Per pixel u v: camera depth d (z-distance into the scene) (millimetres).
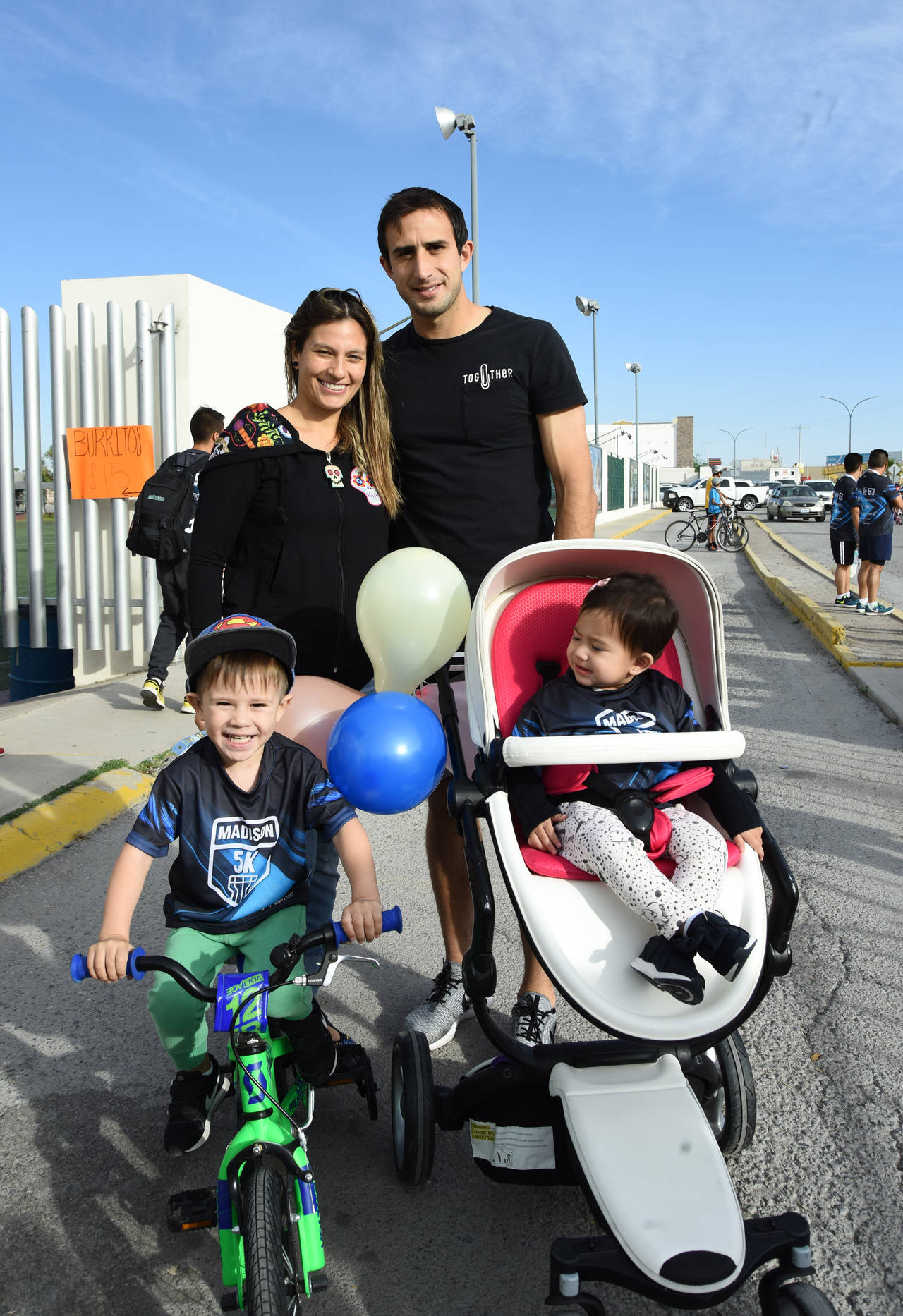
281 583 2904
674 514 44500
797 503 38719
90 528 9133
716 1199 1904
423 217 2951
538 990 2953
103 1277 2295
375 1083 2777
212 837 2346
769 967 2256
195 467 7230
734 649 10320
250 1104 2016
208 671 2244
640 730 2482
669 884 2154
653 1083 2158
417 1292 2268
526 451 3211
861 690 8305
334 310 2803
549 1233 2469
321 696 2791
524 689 2783
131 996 3537
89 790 5289
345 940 2102
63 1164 2668
